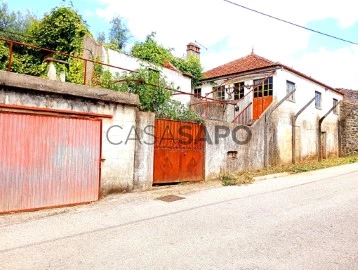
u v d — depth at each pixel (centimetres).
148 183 925
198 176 1085
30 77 666
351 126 2245
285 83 1612
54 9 1683
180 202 778
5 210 642
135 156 891
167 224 592
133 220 620
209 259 425
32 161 677
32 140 677
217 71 2025
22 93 664
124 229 562
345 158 2005
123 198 812
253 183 1071
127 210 699
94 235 529
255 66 1730
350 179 1131
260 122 1401
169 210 699
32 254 445
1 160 636
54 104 712
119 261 420
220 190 943
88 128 771
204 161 1105
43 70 1630
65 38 1683
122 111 850
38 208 683
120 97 834
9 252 452
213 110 1633
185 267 400
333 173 1309
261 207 724
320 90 1981
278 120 1547
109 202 772
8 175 645
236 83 1798
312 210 690
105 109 809
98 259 427
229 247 469
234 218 632
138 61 1533
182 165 1034
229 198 826
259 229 557
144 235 528
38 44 1738
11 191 649
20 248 468
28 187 671
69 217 643
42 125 693
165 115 1011
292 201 784
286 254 440
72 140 741
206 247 470
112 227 575
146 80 1016
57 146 715
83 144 760
